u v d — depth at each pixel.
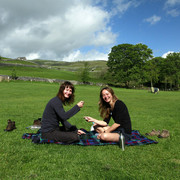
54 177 3.22
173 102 20.36
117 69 69.12
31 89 31.31
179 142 5.37
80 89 39.00
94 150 4.59
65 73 79.88
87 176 3.26
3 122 8.02
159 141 5.48
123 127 5.23
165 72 77.56
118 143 5.09
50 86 39.12
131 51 67.00
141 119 9.62
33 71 71.06
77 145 4.97
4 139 5.38
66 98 5.51
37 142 5.02
